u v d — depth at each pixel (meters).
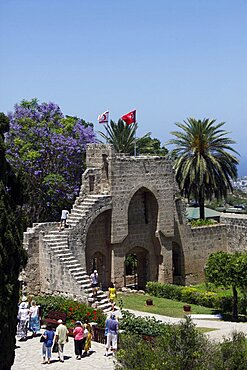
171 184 57.50
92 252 53.22
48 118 72.25
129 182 54.31
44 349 31.92
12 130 67.94
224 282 45.19
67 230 49.81
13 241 25.44
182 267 60.53
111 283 54.22
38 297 43.25
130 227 56.09
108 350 33.31
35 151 66.25
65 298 43.78
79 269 47.00
